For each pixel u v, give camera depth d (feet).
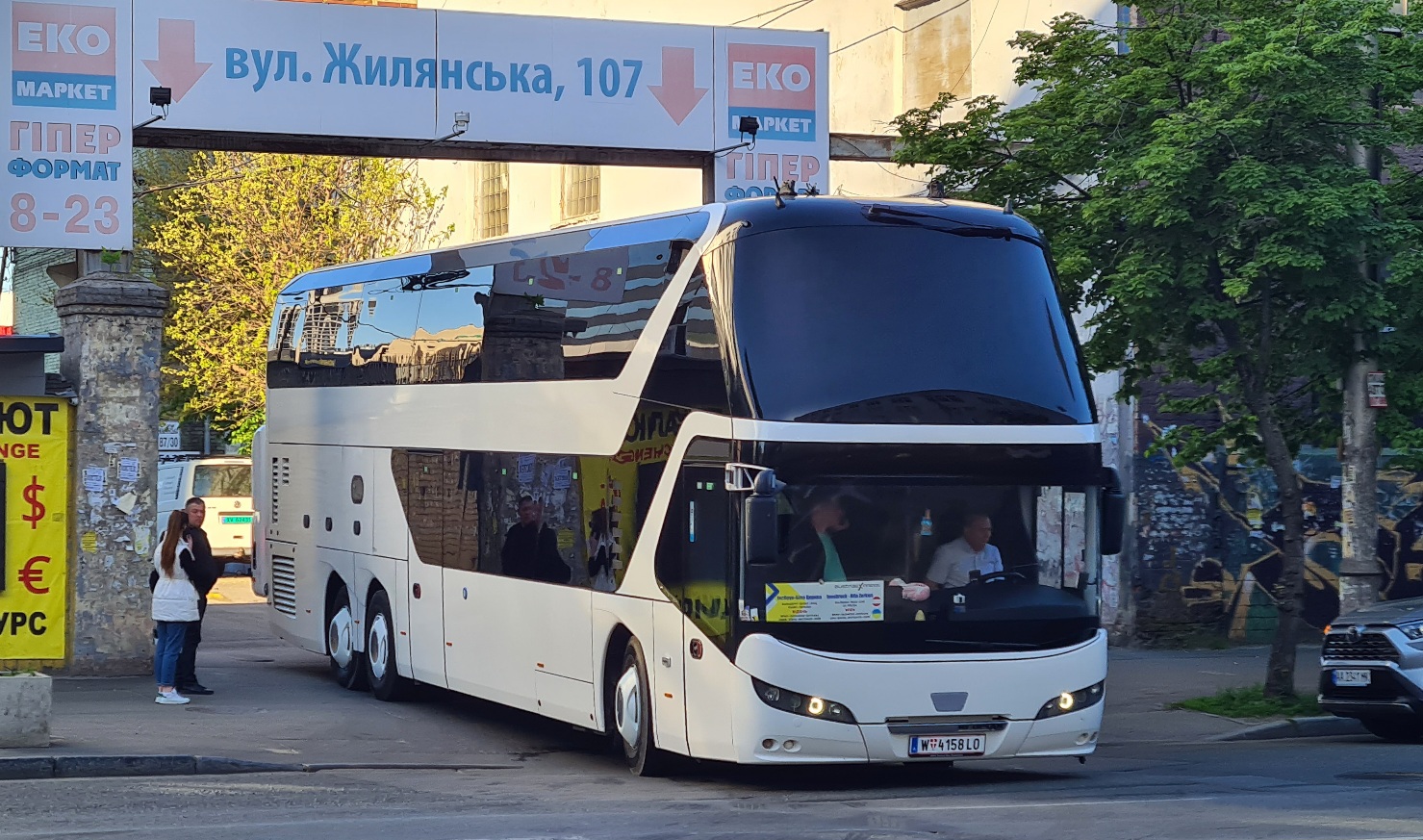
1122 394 55.62
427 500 53.83
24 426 58.23
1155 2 53.72
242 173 126.62
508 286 49.47
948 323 38.68
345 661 60.08
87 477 58.39
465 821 33.42
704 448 38.32
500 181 118.83
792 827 32.27
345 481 60.59
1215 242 49.70
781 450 36.76
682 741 38.91
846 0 88.17
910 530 37.55
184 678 55.98
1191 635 71.41
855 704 36.73
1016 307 39.47
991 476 38.19
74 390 58.75
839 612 36.94
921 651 37.40
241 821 33.50
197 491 111.75
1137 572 70.85
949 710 37.29
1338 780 40.04
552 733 51.06
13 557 57.98
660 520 40.19
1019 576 38.17
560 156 63.72
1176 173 47.39
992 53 77.15
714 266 38.78
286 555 66.64
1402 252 50.01
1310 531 73.67
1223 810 34.12
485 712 55.47
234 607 94.73
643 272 42.27
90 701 52.95
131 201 57.62
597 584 43.24
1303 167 48.24
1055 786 39.65
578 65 62.54
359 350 59.77
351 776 41.57
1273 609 72.38
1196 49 53.06
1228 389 57.21
